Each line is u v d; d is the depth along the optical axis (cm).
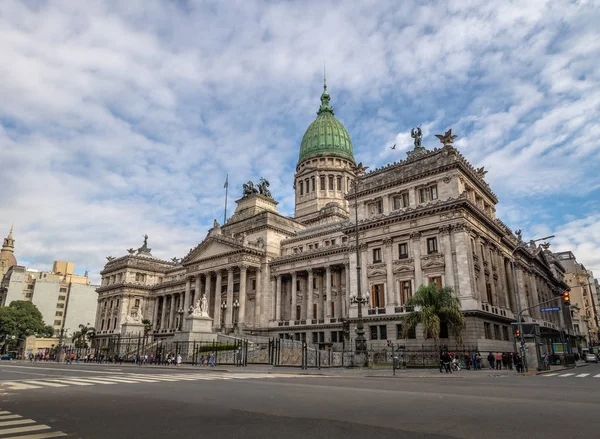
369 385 2738
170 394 2155
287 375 3825
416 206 6862
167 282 12950
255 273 10150
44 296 18625
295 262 9456
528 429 1283
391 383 2933
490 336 6362
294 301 9331
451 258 6281
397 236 6988
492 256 7488
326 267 8875
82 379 3108
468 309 5919
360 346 4928
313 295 9200
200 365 5803
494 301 7044
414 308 6269
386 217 7056
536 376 4144
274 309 9700
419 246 6675
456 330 5428
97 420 1434
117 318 13212
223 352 6619
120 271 13938
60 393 2200
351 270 7475
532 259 9706
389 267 6919
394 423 1380
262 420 1433
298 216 13188
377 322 6756
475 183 7312
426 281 6469
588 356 9231
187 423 1381
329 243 9450
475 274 6481
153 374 3762
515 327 5209
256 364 5806
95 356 8562
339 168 13375
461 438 1173
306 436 1195
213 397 2030
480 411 1616
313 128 14362
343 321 7625
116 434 1227
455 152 6675
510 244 8312
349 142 14350
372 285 7106
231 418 1469
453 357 5228
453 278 6194
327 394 2161
